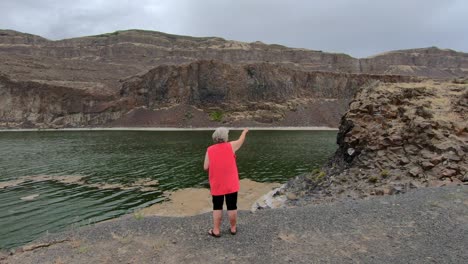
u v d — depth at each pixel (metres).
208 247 7.40
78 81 141.25
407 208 9.63
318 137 79.62
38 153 50.75
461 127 17.44
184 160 43.28
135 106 128.75
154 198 24.81
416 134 18.33
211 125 115.00
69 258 7.20
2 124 115.75
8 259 7.38
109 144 63.69
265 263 6.58
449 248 7.03
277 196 20.62
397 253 6.90
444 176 15.10
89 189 27.88
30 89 123.50
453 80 28.31
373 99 23.30
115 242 7.99
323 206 10.36
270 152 51.31
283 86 135.12
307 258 6.76
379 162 18.69
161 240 7.91
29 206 22.69
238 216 9.46
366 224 8.59
